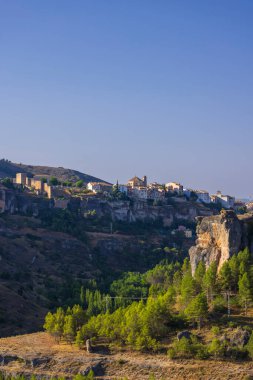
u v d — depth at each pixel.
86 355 150.50
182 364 140.00
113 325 157.50
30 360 151.25
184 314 155.25
